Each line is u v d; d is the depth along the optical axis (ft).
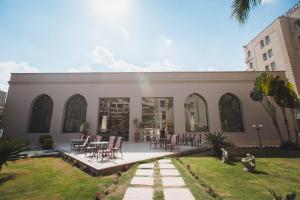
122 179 15.16
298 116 49.85
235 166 21.59
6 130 48.80
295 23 68.64
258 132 44.86
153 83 52.26
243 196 11.75
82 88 52.01
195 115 50.80
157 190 12.14
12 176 17.48
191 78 52.65
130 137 48.08
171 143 31.99
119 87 52.03
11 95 51.60
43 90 51.85
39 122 50.67
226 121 50.42
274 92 41.27
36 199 11.46
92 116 49.85
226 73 53.16
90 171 18.58
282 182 15.44
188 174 16.74
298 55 66.08
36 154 29.89
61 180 15.90
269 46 80.48
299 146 41.88
